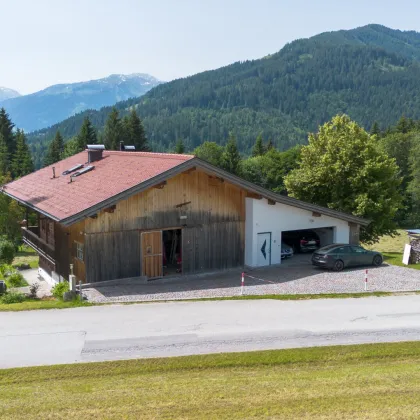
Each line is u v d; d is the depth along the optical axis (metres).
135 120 88.31
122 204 22.98
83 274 22.58
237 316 17.41
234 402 10.04
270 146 118.50
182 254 24.94
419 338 15.13
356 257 27.05
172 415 9.48
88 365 12.48
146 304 19.06
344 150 38.53
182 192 24.70
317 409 9.72
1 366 12.59
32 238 31.11
